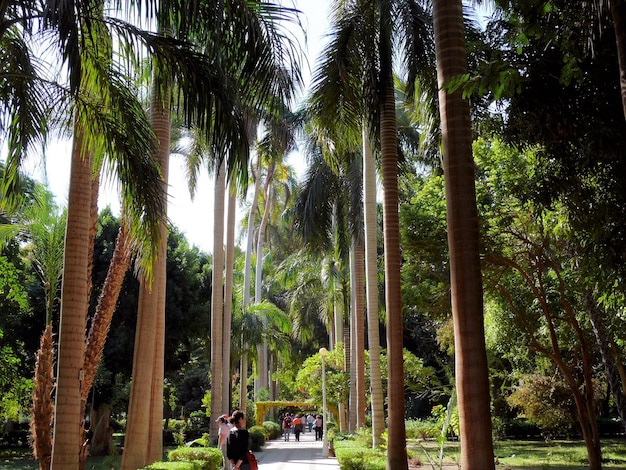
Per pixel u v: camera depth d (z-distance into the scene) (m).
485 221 13.49
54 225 12.99
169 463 10.91
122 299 26.36
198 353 42.28
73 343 8.28
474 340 5.89
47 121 8.25
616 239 9.19
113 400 25.50
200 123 7.65
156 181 8.61
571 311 13.84
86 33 7.81
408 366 28.33
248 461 9.34
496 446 25.09
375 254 17.84
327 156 13.88
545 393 20.25
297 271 36.44
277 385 51.19
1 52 7.98
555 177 10.12
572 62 6.62
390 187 11.67
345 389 29.78
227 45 7.41
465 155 6.30
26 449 28.56
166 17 7.08
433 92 12.02
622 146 7.95
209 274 30.31
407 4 12.08
